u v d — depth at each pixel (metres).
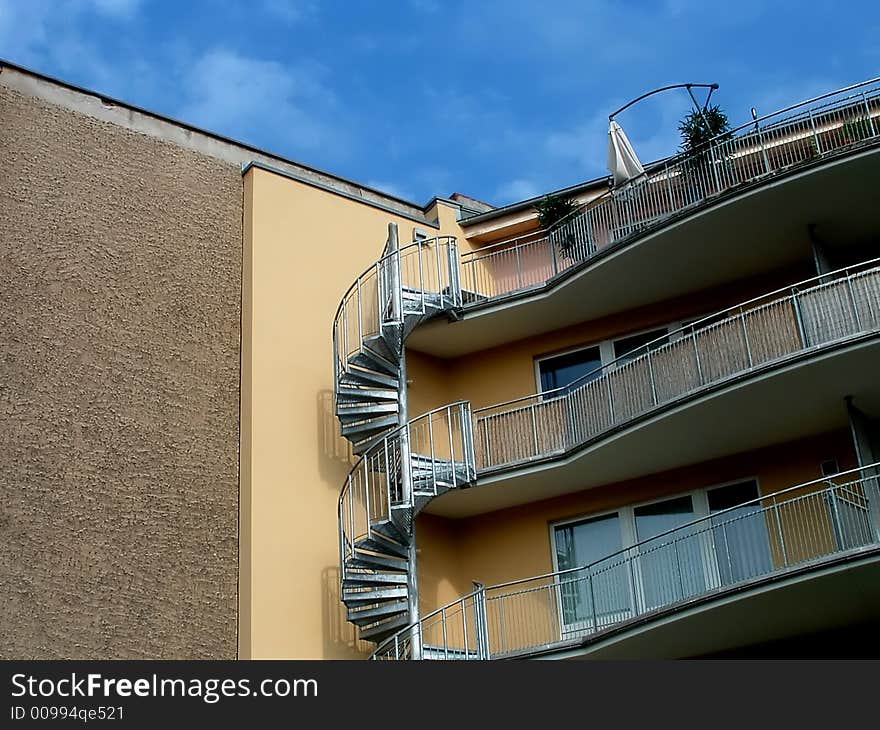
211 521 16.11
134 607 15.00
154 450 16.00
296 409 17.38
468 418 17.56
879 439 15.77
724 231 16.95
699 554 15.99
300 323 18.08
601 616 16.30
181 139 18.61
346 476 17.39
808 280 15.37
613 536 17.22
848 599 13.95
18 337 15.51
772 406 15.44
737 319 15.92
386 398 17.34
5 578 14.23
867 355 14.48
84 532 14.98
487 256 20.08
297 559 16.39
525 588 17.42
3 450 14.80
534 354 19.17
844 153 15.98
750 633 14.80
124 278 16.83
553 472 17.00
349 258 19.30
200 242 17.94
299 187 19.22
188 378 16.80
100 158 17.45
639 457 16.69
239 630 15.73
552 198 20.25
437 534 18.12
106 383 15.97
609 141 19.41
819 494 15.42
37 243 16.23
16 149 16.69
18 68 17.27
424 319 18.28
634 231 17.72
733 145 17.53
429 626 17.20
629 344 18.56
